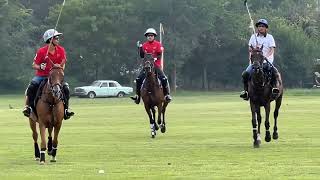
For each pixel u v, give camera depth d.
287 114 54.59
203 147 30.00
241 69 138.88
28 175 21.55
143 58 36.75
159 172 21.78
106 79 128.88
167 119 50.62
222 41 136.12
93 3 122.62
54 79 24.67
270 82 29.95
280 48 135.38
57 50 25.44
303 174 20.95
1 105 79.81
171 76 131.00
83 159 25.94
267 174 21.02
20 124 48.03
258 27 30.62
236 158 25.55
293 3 153.75
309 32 142.88
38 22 141.25
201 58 138.00
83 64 125.69
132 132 39.56
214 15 129.75
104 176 20.98
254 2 151.62
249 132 38.19
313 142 31.69
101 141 33.69
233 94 118.38
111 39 122.69
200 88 141.50
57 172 22.20
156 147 30.30
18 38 127.38
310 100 83.69
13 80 127.75
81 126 44.94
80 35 122.06
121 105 79.38
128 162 24.67
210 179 20.14
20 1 143.25
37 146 26.28
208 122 46.91
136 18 125.31
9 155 27.95
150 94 35.91
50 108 24.92
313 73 137.00
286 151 27.88
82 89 110.62
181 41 127.25
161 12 125.69
